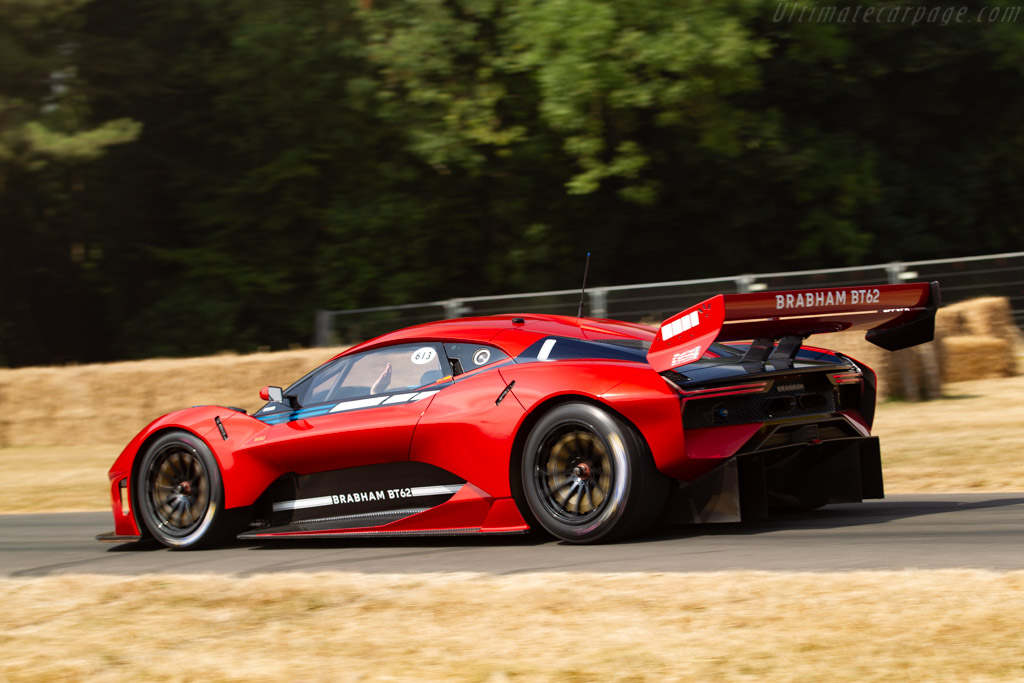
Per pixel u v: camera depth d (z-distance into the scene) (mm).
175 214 57438
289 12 51625
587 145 43594
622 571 10484
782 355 12773
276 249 54188
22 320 60031
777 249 52594
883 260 52156
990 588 8289
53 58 50062
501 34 47750
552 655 7352
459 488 13055
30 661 8148
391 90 50219
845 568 10078
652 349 12219
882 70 49562
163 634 8734
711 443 11906
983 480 16719
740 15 42031
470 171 49750
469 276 54531
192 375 32781
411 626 8461
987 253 54438
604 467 11977
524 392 12609
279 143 54500
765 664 6812
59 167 52531
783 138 48281
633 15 41719
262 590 10156
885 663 6664
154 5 53438
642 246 53531
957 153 53656
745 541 12062
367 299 52812
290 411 14695
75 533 17859
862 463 13164
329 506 14078
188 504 14859
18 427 33812
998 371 32719
